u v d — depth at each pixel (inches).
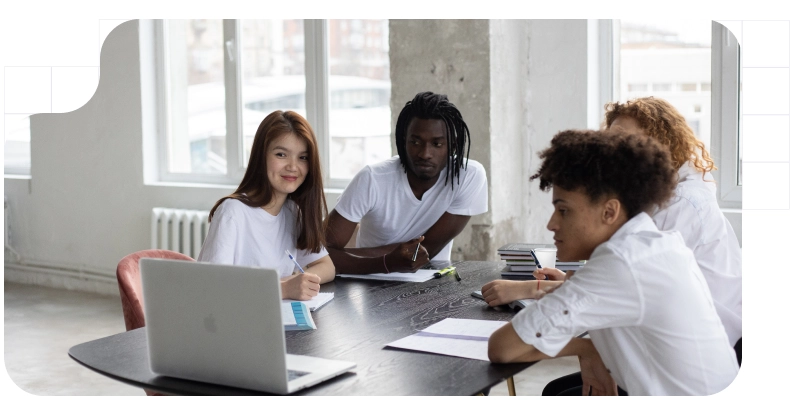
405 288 86.9
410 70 139.5
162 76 192.7
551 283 76.5
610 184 52.7
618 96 142.5
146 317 56.1
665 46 137.5
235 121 183.3
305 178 86.8
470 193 103.6
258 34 179.0
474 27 132.5
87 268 205.2
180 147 193.6
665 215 72.5
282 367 51.2
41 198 211.9
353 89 168.7
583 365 62.2
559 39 141.6
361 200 100.5
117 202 198.1
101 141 198.8
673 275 51.9
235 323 52.4
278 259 86.9
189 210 184.7
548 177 54.8
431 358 59.2
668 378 53.2
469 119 134.4
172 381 55.4
